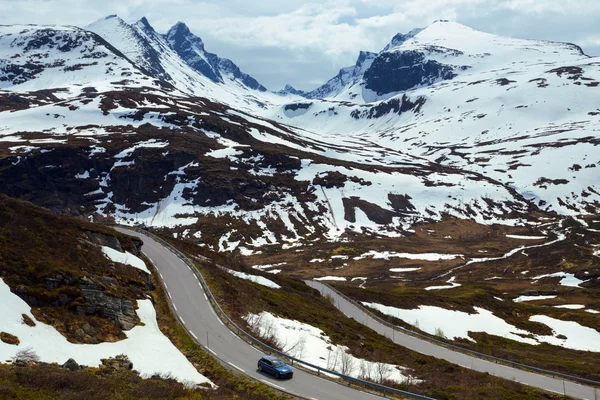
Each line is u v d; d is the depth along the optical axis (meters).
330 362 47.38
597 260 144.25
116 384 29.06
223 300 56.22
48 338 34.28
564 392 48.19
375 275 140.38
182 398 28.86
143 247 76.81
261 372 38.81
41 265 41.44
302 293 85.69
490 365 59.22
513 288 127.62
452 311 94.19
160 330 45.34
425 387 43.94
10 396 23.69
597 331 90.06
